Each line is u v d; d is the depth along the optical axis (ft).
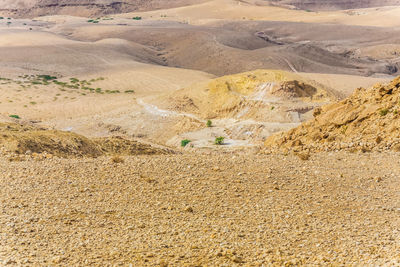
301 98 281.13
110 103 337.93
